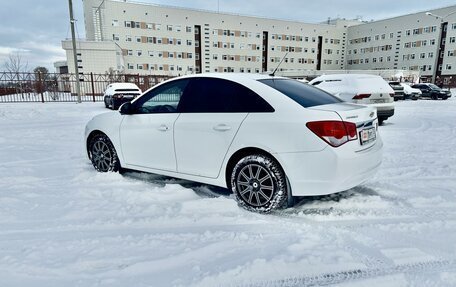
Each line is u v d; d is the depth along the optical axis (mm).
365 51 64938
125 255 2420
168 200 3504
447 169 4762
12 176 4355
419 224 2922
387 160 5340
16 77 21516
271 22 59844
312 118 2904
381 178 4324
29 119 11320
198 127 3467
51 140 7273
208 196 3688
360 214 3158
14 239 2646
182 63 53344
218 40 55844
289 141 2943
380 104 8750
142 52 50062
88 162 5203
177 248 2523
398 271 2227
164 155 3803
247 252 2455
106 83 27234
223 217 3078
